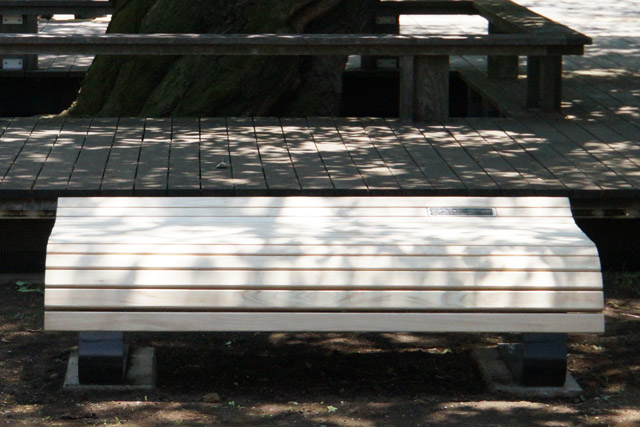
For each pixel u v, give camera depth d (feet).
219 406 15.37
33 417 14.64
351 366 17.92
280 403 15.70
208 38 26.30
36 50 26.25
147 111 29.89
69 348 18.28
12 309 20.53
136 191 20.59
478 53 27.32
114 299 14.78
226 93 29.50
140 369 16.63
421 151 24.54
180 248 15.05
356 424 14.52
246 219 16.60
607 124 27.89
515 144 25.39
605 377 17.19
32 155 23.40
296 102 31.24
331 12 30.91
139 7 31.19
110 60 30.53
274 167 22.72
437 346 19.26
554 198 17.34
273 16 29.73
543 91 29.19
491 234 15.94
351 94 39.88
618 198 21.20
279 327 14.96
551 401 15.92
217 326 14.90
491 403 15.64
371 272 14.97
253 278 14.88
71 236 15.33
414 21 51.16
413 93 27.89
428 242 15.43
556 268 15.16
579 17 53.72
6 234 22.58
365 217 16.84
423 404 15.57
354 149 24.67
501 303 15.05
